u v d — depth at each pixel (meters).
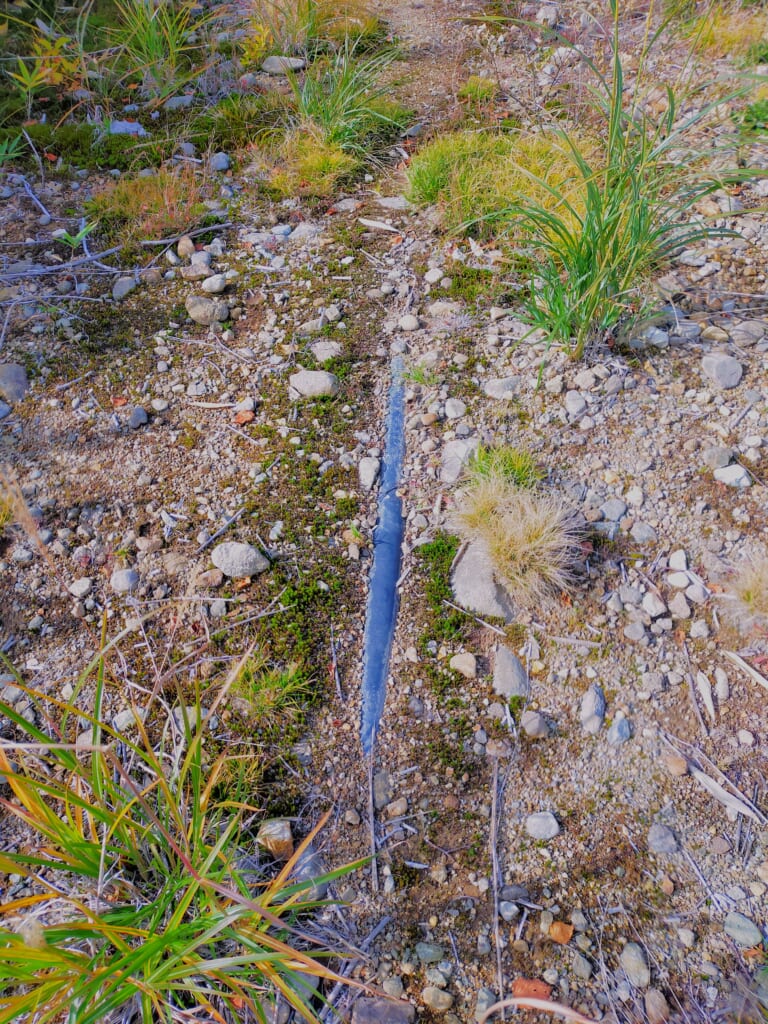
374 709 2.41
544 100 4.40
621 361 3.15
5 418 3.04
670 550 2.67
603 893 2.10
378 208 3.91
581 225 2.98
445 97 4.54
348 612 2.59
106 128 4.30
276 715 2.37
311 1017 1.76
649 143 3.05
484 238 3.67
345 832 2.20
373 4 5.38
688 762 2.30
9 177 4.00
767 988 1.94
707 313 3.29
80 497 2.82
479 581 2.61
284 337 3.32
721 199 3.75
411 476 2.90
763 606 2.48
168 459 2.94
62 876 2.07
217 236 3.77
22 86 4.23
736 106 4.10
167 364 3.24
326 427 3.03
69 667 2.45
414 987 1.97
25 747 1.58
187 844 1.80
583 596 2.59
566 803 2.24
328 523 2.78
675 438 2.91
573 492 2.79
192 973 1.71
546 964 2.00
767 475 2.79
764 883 2.11
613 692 2.42
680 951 2.01
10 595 2.60
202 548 2.70
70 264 3.58
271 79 4.71
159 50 4.58
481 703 2.41
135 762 2.25
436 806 2.24
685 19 4.52
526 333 3.07
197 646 2.49
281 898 2.06
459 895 2.10
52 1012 1.62
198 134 4.31
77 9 4.96
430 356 3.21
